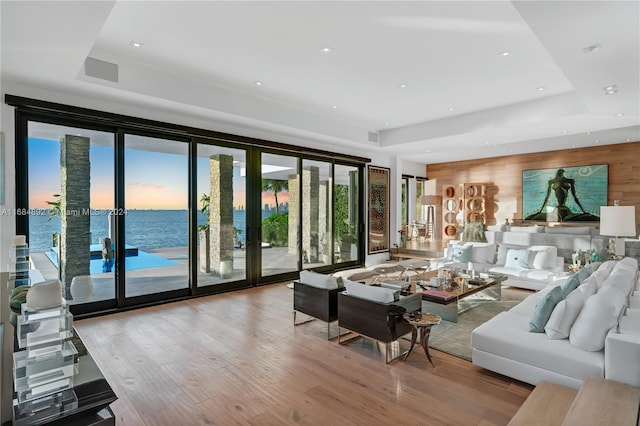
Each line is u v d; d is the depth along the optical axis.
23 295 1.86
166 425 2.36
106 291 4.80
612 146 8.08
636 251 6.15
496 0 2.91
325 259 7.70
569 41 2.83
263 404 2.61
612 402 2.10
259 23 3.31
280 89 5.18
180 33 3.52
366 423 2.38
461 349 3.63
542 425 2.04
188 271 5.55
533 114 5.66
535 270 6.13
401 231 9.69
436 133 6.94
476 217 10.35
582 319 2.70
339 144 7.58
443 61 4.16
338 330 3.89
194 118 5.40
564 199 8.77
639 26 2.58
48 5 2.36
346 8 3.05
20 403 1.29
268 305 5.18
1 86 3.86
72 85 3.99
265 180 6.59
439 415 2.47
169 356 3.41
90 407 1.35
